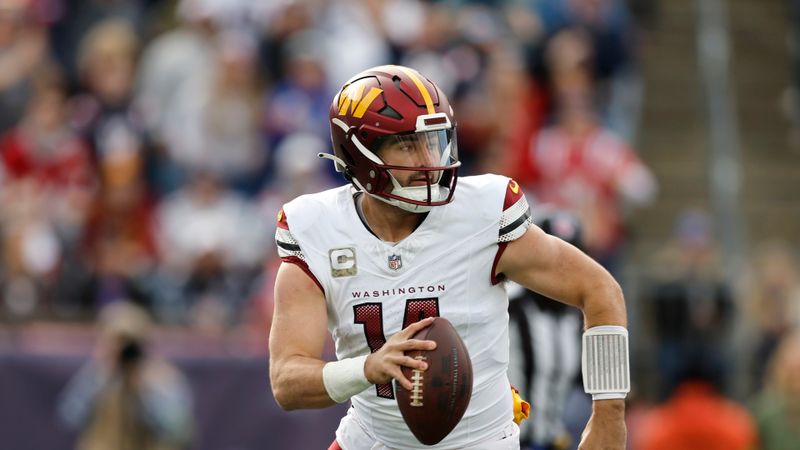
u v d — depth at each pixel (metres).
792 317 35.34
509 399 14.62
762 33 50.56
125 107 39.06
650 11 49.38
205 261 34.06
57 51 42.56
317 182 37.47
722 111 43.91
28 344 31.06
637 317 35.50
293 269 14.17
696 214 40.41
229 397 31.52
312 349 13.95
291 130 39.06
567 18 43.12
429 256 13.91
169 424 29.41
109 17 43.38
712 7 46.97
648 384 34.84
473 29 40.34
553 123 40.41
